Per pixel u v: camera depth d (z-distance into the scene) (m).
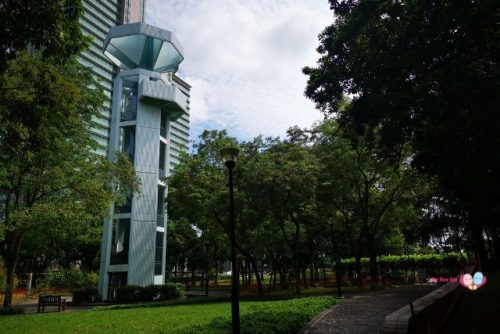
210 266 59.97
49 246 37.53
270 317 11.82
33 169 21.89
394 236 43.62
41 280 48.94
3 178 20.97
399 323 7.71
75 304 29.19
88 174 23.28
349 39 13.35
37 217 20.94
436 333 9.53
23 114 10.55
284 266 39.94
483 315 11.63
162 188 35.03
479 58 10.01
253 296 26.81
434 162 11.51
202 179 26.33
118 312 19.25
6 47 8.77
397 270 36.16
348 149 27.39
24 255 43.97
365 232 33.34
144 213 31.64
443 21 10.46
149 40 35.25
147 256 31.12
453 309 12.23
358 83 12.91
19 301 33.56
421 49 11.15
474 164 9.65
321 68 14.48
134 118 33.56
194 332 10.55
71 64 22.02
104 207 23.27
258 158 26.64
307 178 24.42
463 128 9.31
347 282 36.69
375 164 28.14
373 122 13.37
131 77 34.78
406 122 11.62
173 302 24.22
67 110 11.66
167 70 38.00
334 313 13.63
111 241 31.80
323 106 14.77
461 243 31.67
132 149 33.22
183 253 55.59
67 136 22.59
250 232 31.34
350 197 33.06
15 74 12.38
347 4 13.83
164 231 34.62
